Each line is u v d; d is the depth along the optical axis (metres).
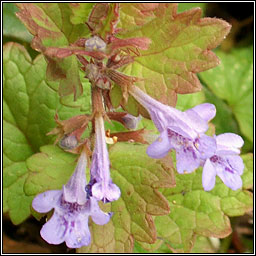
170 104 0.10
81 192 0.09
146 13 0.11
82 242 0.09
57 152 0.11
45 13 0.10
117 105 0.10
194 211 0.12
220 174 0.09
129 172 0.11
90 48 0.09
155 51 0.10
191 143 0.09
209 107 0.09
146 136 0.11
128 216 0.11
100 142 0.09
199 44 0.10
